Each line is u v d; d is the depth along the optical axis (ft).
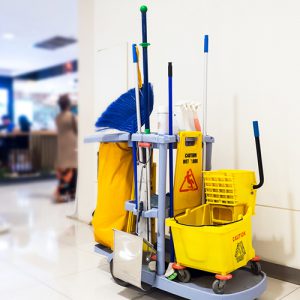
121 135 6.43
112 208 6.97
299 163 6.84
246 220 5.78
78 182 12.23
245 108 7.55
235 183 5.90
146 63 6.17
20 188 22.27
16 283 6.97
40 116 33.12
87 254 8.71
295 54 6.82
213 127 8.07
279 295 6.34
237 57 7.64
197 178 6.49
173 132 6.28
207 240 5.39
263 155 7.30
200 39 8.29
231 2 7.70
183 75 8.66
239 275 6.26
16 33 21.03
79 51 11.97
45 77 32.12
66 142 18.04
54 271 7.59
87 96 11.73
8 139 29.50
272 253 7.22
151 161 6.43
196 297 5.50
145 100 6.20
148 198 6.22
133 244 5.98
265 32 7.21
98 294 6.44
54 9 16.93
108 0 10.68
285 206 7.04
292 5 6.83
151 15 9.32
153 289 6.64
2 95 34.42
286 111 6.97
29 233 10.69
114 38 10.55
